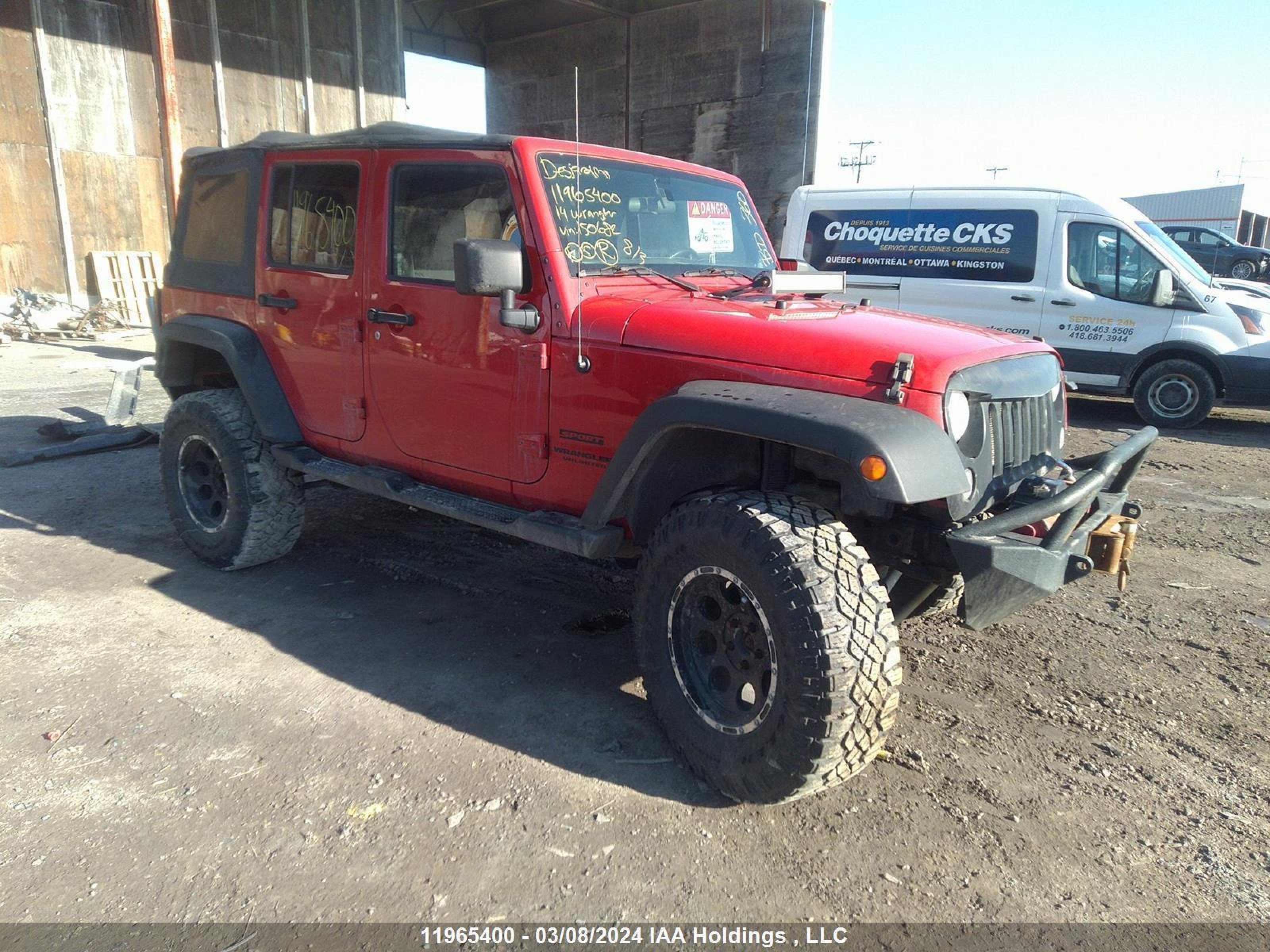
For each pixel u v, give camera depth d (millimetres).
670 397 2715
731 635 2725
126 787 2715
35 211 14094
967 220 9438
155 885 2311
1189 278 8797
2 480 6055
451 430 3516
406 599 4211
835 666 2396
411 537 5082
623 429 2998
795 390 2646
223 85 15898
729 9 17297
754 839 2555
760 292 3438
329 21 17266
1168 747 3090
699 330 2875
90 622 3861
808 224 10273
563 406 3141
